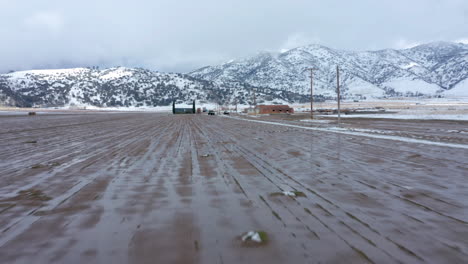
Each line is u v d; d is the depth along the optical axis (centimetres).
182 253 351
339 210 500
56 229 432
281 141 1672
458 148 1291
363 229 417
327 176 775
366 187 658
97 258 343
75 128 3086
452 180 720
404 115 5550
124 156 1175
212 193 621
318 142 1595
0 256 352
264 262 325
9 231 427
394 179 735
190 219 466
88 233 416
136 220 466
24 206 545
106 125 3675
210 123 4184
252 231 412
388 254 341
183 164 984
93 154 1237
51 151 1338
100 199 586
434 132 2145
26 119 5681
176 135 2189
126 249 364
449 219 455
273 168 895
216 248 363
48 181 750
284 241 378
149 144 1603
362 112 7838
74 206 542
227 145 1523
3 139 1936
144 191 645
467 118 4112
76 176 809
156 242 383
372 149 1291
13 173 857
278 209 509
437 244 368
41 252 361
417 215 474
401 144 1455
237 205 534
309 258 332
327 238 386
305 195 596
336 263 321
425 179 733
